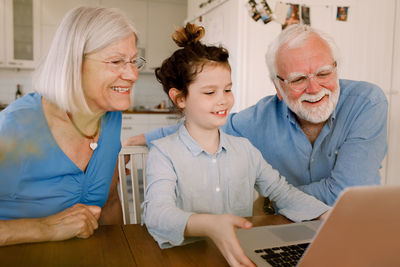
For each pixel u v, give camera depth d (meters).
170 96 1.08
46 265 0.64
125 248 0.72
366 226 0.39
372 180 1.15
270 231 0.79
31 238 0.73
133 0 4.65
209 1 2.93
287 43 1.20
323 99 1.19
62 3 4.23
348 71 2.51
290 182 1.38
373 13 2.51
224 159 1.07
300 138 1.30
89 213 0.81
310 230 0.80
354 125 1.21
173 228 0.72
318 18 2.43
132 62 0.90
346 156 1.17
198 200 1.03
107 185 1.07
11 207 0.92
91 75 0.87
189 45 1.04
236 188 1.08
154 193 0.89
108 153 1.05
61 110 0.92
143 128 4.46
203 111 0.99
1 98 4.37
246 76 2.40
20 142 0.87
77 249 0.71
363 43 2.52
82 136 0.96
